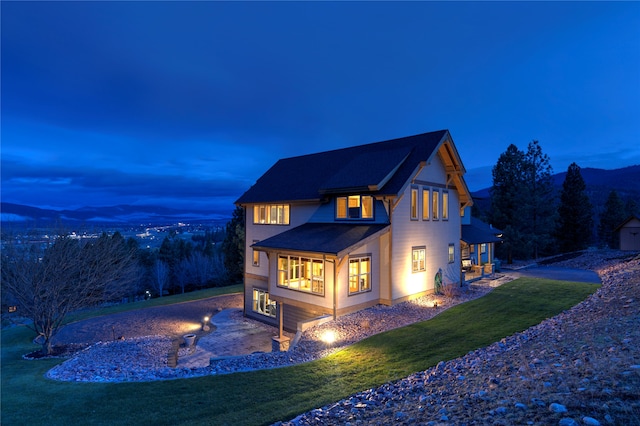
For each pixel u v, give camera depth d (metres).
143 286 43.91
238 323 20.66
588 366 5.60
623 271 18.92
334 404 7.13
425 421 5.17
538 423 4.13
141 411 7.62
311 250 15.10
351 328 13.57
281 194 21.23
